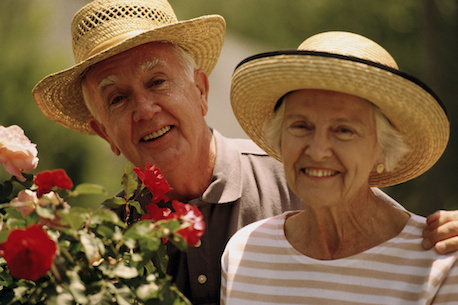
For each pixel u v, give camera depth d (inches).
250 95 103.5
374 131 95.6
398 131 96.7
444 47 479.5
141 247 90.1
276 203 131.1
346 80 90.0
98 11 130.1
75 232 87.1
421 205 450.3
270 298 101.5
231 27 608.1
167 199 106.3
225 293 107.3
